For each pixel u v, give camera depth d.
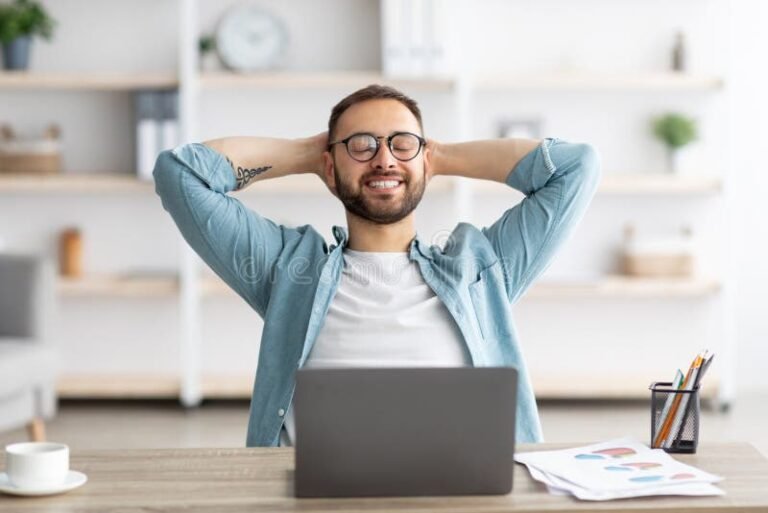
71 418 5.55
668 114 5.98
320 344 2.42
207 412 5.70
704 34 6.03
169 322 6.10
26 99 5.96
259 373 2.46
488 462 1.84
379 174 2.42
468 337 2.40
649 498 1.83
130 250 6.07
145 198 6.05
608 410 5.75
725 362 5.76
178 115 5.65
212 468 2.02
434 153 2.64
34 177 5.68
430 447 1.84
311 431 1.83
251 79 5.66
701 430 5.29
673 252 5.88
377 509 1.78
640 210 6.09
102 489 1.90
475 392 1.83
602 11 6.00
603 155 6.05
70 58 5.92
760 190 6.10
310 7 5.92
